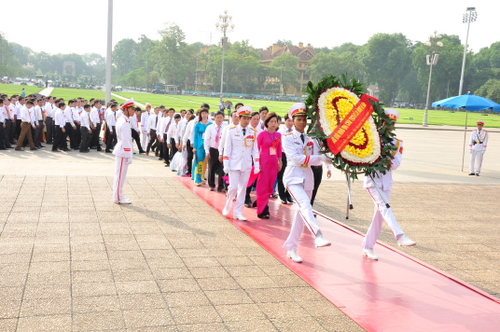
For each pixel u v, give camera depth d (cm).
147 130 1781
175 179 1132
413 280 544
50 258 545
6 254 550
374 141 560
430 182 1375
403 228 827
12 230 644
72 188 943
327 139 545
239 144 772
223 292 476
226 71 11938
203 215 798
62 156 1461
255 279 518
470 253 698
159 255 579
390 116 582
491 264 652
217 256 590
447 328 421
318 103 556
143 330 385
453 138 3275
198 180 1056
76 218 725
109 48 2119
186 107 5162
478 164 1584
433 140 3022
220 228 723
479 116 8394
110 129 1620
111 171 1189
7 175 1038
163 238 651
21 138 1532
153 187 1019
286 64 12425
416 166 1748
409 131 3809
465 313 459
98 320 398
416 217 918
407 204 1039
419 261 618
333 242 684
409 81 12769
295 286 504
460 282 546
